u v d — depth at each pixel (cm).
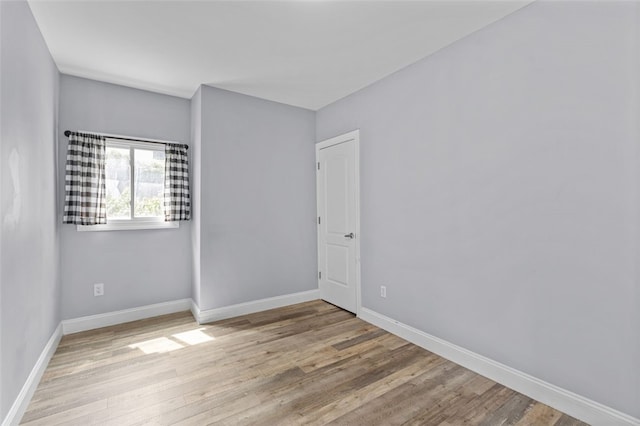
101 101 306
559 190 180
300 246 388
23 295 178
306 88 328
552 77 182
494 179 212
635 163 154
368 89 318
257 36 229
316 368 226
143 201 333
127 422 168
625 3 156
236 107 339
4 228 152
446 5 193
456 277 236
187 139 356
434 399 189
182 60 266
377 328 302
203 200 318
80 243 297
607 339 163
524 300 196
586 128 170
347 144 348
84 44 238
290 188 380
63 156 286
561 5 178
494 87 211
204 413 176
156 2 189
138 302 327
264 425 166
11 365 159
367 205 320
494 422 169
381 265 304
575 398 173
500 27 207
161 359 239
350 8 196
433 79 253
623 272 158
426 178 259
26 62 187
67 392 195
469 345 228
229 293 335
